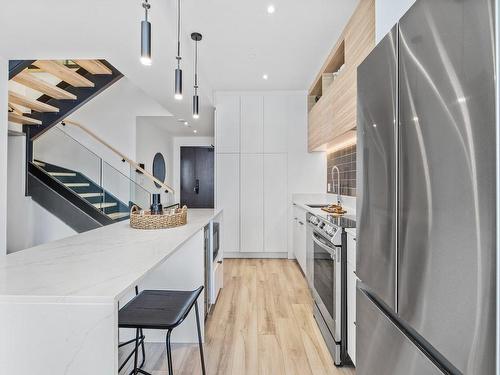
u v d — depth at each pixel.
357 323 1.53
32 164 4.67
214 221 3.18
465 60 0.75
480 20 0.70
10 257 1.34
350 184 3.73
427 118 0.91
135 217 2.18
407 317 1.02
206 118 5.78
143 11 2.05
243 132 4.93
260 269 4.30
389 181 1.16
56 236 4.71
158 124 6.83
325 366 2.04
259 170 4.94
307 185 4.92
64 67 3.87
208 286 2.82
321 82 4.20
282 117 4.93
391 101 1.15
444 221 0.83
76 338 0.88
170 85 3.62
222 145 4.94
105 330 0.87
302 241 4.00
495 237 0.67
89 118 6.11
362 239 1.45
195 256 2.34
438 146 0.86
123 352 2.23
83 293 0.90
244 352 2.20
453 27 0.79
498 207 0.66
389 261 1.15
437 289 0.86
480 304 0.70
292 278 3.89
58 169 4.91
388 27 1.66
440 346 0.84
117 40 2.48
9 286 0.96
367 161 1.39
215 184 4.95
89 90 4.61
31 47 2.59
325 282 2.34
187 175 8.40
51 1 1.94
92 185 5.20
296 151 4.93
